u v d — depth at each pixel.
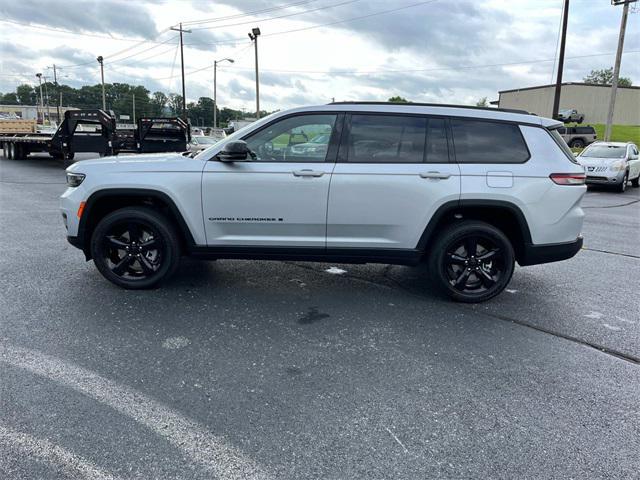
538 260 4.66
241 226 4.61
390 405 2.97
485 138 4.57
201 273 5.50
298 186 4.46
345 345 3.78
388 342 3.86
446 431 2.73
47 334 3.81
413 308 4.61
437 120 4.55
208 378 3.23
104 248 4.80
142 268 4.82
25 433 2.60
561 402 3.06
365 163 4.48
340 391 3.12
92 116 17.72
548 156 4.55
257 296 4.82
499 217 4.76
